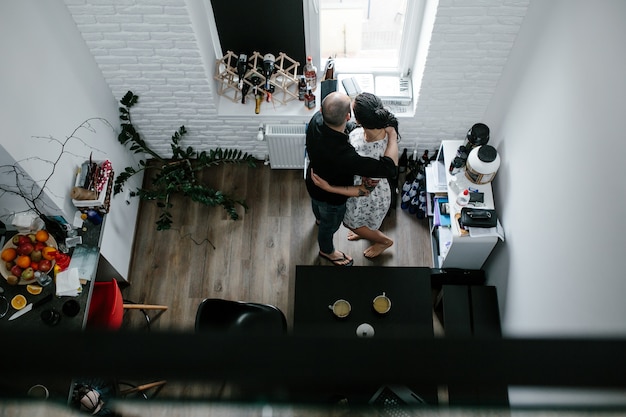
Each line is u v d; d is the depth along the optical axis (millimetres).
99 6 3758
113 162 4523
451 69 4164
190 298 4688
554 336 582
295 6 4266
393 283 3832
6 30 3051
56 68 3598
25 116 3232
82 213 3904
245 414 723
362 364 560
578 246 3039
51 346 554
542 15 3379
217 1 4230
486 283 4523
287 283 4730
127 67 4270
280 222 4992
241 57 4527
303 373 557
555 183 3275
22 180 3352
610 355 568
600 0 2670
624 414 713
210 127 4906
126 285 4734
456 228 4129
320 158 3447
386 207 4191
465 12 3705
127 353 555
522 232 3807
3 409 781
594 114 2797
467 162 4137
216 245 4895
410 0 4070
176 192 5113
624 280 2600
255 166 5035
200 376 554
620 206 2604
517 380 563
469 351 570
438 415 729
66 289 3654
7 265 3672
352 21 4469
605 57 2666
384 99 4637
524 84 3705
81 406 3211
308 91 4594
